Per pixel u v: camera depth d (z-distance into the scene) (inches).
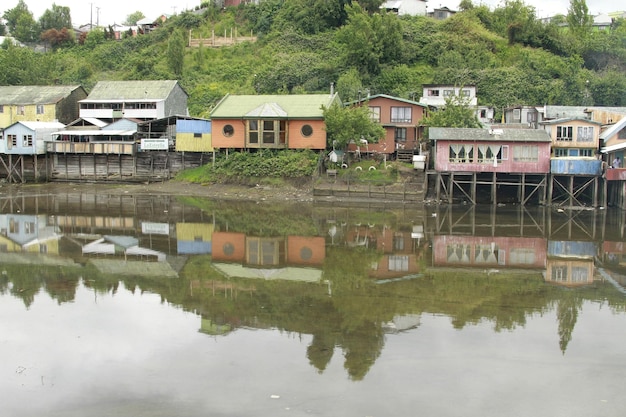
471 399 504.1
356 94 2623.0
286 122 2064.5
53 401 497.4
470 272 957.8
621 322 706.2
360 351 602.9
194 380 534.3
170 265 990.4
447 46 3225.9
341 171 1950.1
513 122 2340.1
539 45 3314.5
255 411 478.3
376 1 3476.9
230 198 1918.1
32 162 2326.5
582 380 544.1
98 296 799.7
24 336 645.3
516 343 630.5
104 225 1400.1
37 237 1232.2
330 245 1178.6
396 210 1697.8
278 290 832.9
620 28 3604.8
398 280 898.1
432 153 1972.2
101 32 4089.6
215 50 3533.5
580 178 1872.5
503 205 1825.8
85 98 2780.5
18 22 4439.0
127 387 522.0
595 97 2787.9
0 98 2696.9
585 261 1051.9
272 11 3750.0
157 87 2714.1
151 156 2257.6
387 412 479.5
